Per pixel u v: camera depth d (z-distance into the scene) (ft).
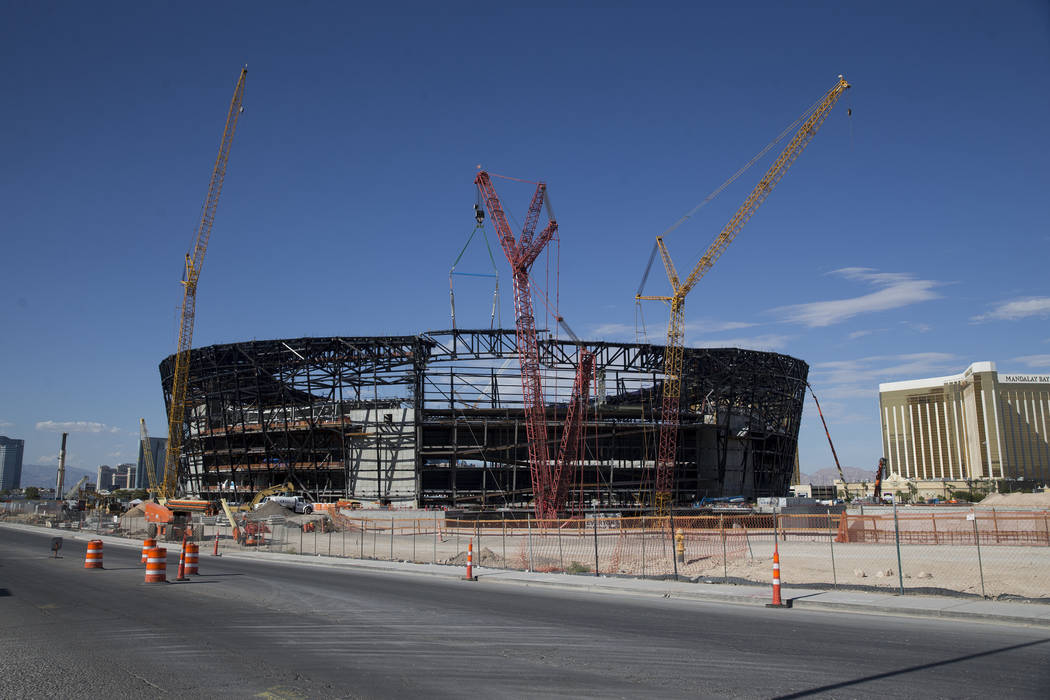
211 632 49.83
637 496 378.94
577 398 377.09
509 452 381.19
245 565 114.52
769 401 433.07
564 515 337.93
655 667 38.78
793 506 235.40
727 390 407.44
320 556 132.16
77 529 242.99
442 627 52.03
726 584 79.05
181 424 412.16
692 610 61.77
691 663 39.70
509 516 328.90
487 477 382.83
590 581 82.99
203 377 411.95
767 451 428.97
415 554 133.69
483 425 379.76
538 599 69.77
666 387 382.42
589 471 386.32
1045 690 33.83
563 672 37.60
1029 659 40.57
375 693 33.42
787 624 53.57
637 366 392.27
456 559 120.98
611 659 40.83
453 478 375.66
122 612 59.47
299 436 398.42
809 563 104.27
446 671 37.83
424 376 381.19
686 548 133.39
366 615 58.08
